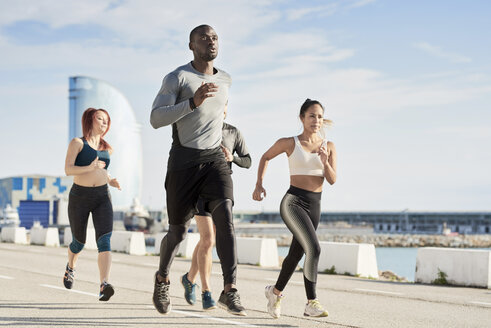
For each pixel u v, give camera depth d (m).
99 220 6.60
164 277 5.69
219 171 5.36
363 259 13.20
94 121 6.68
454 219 192.88
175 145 5.39
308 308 5.82
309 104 5.70
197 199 5.46
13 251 18.17
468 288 10.52
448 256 11.24
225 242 5.30
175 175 5.36
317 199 5.71
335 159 5.79
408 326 5.88
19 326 5.26
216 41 5.33
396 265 59.00
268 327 5.41
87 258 15.45
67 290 8.12
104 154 6.80
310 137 5.74
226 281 5.31
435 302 8.08
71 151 6.55
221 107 5.41
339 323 5.85
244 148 6.86
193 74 5.32
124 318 5.75
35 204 188.38
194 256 6.48
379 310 7.09
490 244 131.12
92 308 6.41
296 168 5.69
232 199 5.38
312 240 5.62
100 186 6.66
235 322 5.64
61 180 191.50
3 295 7.50
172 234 5.54
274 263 16.33
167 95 5.24
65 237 23.97
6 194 191.12
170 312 6.19
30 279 9.66
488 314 6.96
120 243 20.36
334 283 10.85
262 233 128.12
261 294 8.59
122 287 8.84
